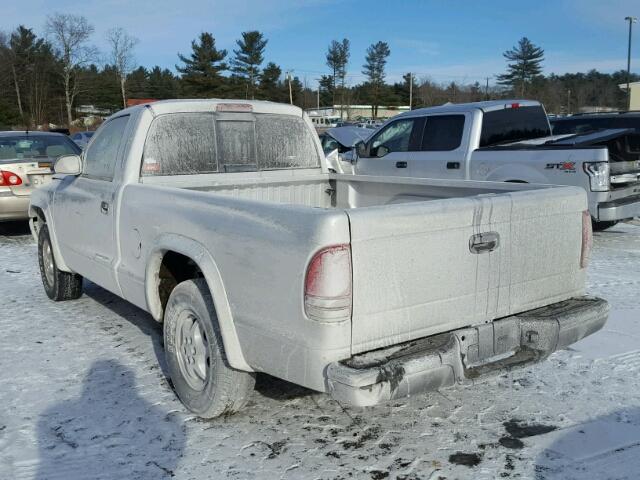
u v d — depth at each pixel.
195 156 4.77
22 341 5.13
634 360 4.58
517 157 8.39
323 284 2.73
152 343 5.07
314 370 2.83
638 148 8.84
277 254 2.93
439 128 9.33
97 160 5.00
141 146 4.50
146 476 3.18
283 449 3.43
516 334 3.34
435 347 2.99
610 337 5.05
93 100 72.19
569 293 3.71
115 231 4.49
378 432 3.61
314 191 5.48
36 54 69.31
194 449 3.43
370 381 2.70
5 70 68.19
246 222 3.14
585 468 3.21
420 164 9.49
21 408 3.92
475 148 8.85
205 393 3.60
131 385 4.25
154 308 4.05
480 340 3.19
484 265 3.21
